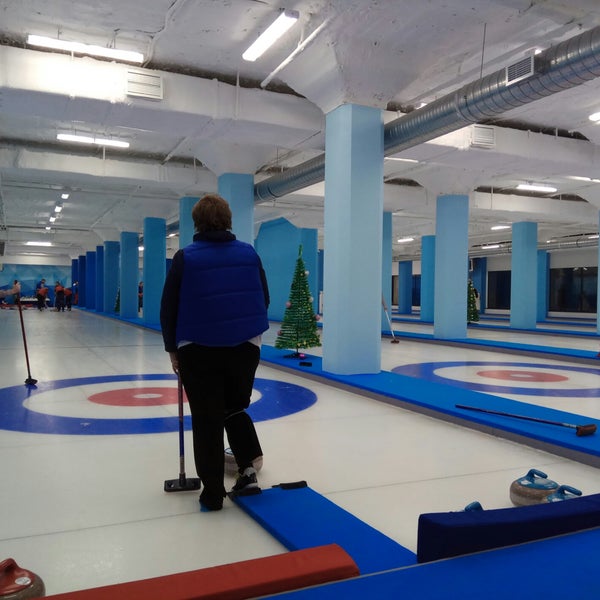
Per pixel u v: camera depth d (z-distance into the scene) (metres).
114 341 12.88
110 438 4.35
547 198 16.05
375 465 3.72
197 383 2.83
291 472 3.55
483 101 6.16
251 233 11.38
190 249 2.82
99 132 10.52
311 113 8.31
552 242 24.42
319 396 6.24
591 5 5.50
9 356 9.88
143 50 7.13
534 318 17.30
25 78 6.78
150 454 3.93
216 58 7.33
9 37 6.75
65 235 28.11
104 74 7.13
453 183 12.52
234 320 2.79
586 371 8.56
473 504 2.42
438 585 1.83
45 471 3.55
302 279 9.11
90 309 30.94
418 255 30.78
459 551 2.07
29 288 38.97
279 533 2.53
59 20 6.33
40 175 12.09
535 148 9.53
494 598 1.75
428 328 18.31
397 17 6.01
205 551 2.44
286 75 7.53
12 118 9.72
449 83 7.46
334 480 3.40
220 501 2.89
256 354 2.91
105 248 25.80
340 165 7.27
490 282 32.47
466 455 3.98
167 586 1.80
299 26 6.38
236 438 3.04
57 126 10.24
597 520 2.33
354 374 7.21
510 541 2.16
